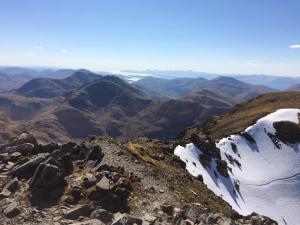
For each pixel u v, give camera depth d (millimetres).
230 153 130875
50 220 21938
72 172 30266
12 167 30297
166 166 51125
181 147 105500
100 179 28578
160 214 24812
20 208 23328
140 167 37844
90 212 23406
